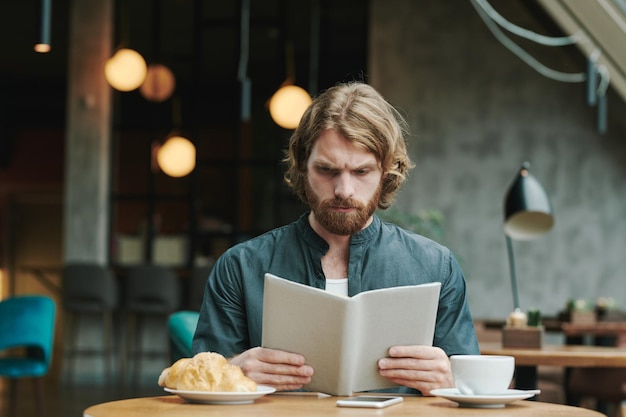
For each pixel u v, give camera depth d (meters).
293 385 1.98
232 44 12.12
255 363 1.98
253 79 12.19
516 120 9.64
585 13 7.29
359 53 10.95
